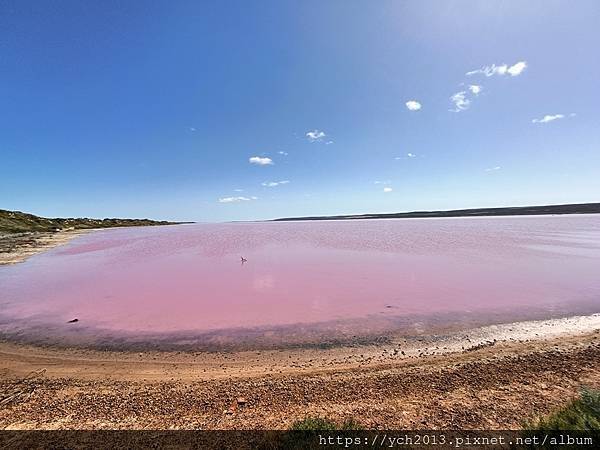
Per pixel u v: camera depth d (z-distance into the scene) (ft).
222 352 22.81
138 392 17.01
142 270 56.29
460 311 30.37
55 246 98.63
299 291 39.37
